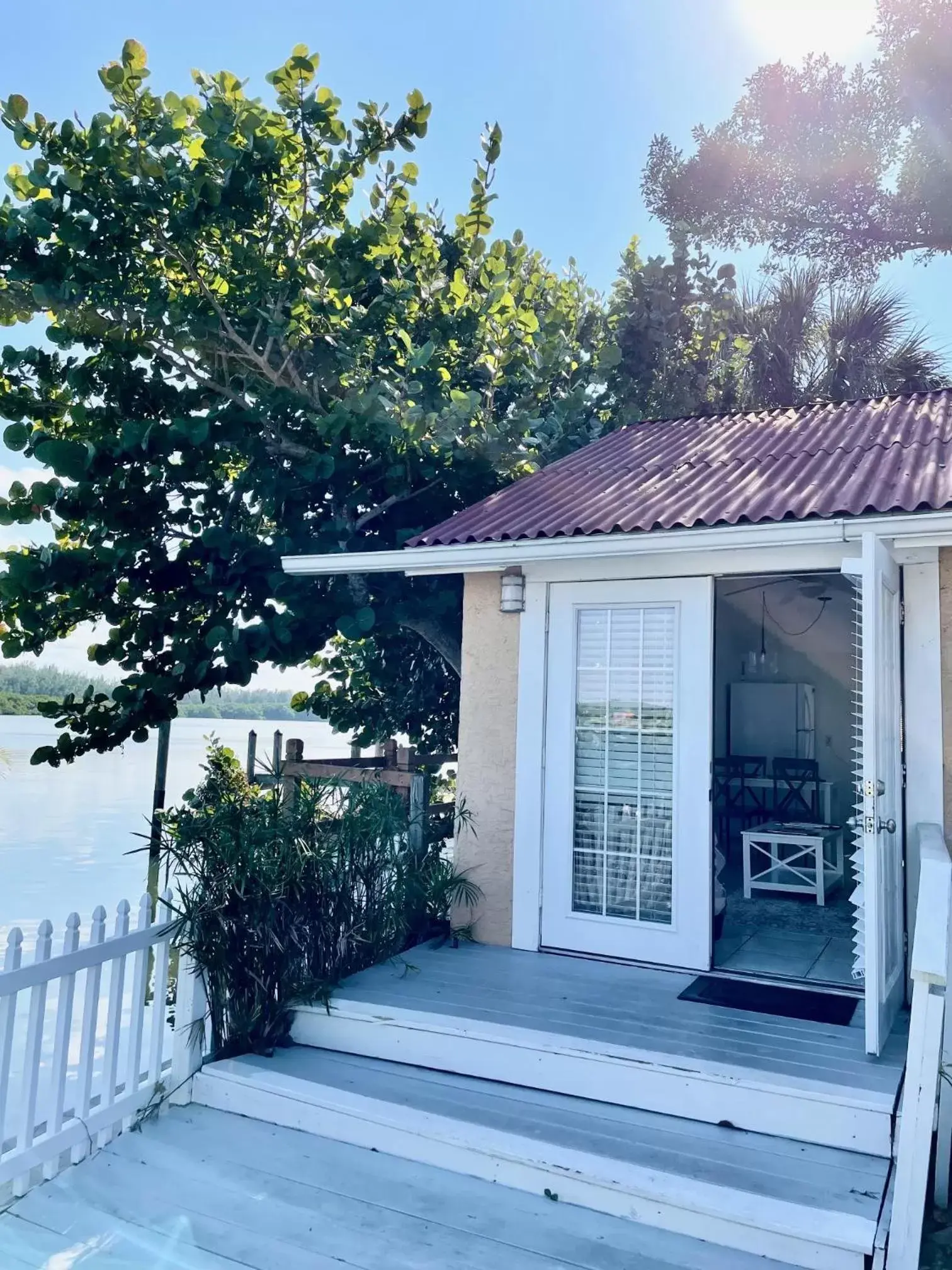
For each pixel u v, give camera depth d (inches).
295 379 339.0
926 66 616.4
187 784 847.1
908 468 224.2
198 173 309.0
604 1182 146.5
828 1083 159.8
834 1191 141.9
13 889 468.1
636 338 557.0
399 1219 147.8
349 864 227.1
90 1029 171.9
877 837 171.0
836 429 299.1
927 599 203.3
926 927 135.5
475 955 239.3
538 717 246.7
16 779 879.1
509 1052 182.1
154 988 189.3
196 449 313.3
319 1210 151.3
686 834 224.8
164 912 194.5
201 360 343.0
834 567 212.2
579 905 239.0
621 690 236.4
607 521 225.3
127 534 313.0
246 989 200.4
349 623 307.9
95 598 311.9
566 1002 202.5
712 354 585.3
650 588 233.0
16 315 332.5
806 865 355.6
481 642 260.1
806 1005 201.0
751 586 420.5
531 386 407.5
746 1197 139.0
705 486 250.4
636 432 363.3
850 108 643.5
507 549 234.4
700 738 224.1
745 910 294.4
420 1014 194.2
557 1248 138.9
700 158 698.2
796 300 589.9
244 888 195.6
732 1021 190.2
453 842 289.7
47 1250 142.9
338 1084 183.5
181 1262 139.3
